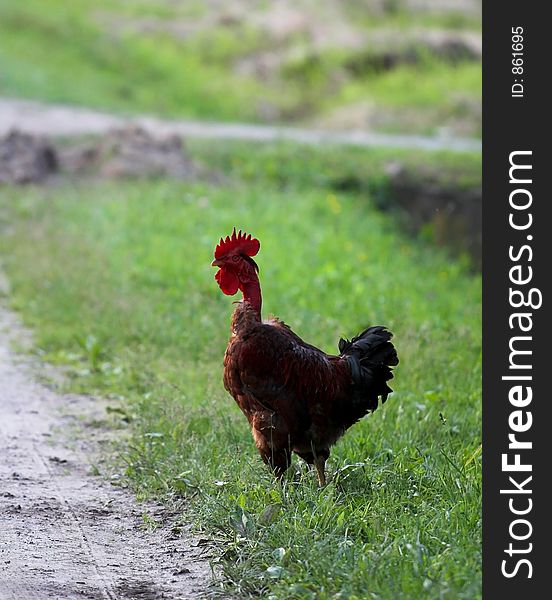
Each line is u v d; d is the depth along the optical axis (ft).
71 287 76.43
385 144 167.43
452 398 52.11
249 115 210.59
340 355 39.50
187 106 206.08
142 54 223.92
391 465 40.91
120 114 179.22
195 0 266.16
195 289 78.23
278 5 267.39
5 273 84.33
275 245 102.68
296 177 142.61
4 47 206.08
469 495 37.45
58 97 182.09
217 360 59.93
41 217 104.88
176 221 106.52
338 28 250.78
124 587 33.09
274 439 37.91
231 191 129.59
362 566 31.19
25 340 66.44
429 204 143.43
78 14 238.27
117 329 65.82
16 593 32.17
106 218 104.88
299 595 30.48
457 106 208.03
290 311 73.31
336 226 121.49
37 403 54.03
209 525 37.22
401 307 79.41
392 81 224.53
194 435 45.57
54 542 36.60
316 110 218.18
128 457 44.70
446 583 29.25
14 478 43.16
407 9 268.21
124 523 38.52
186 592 32.78
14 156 126.21
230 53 238.07
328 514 35.32
